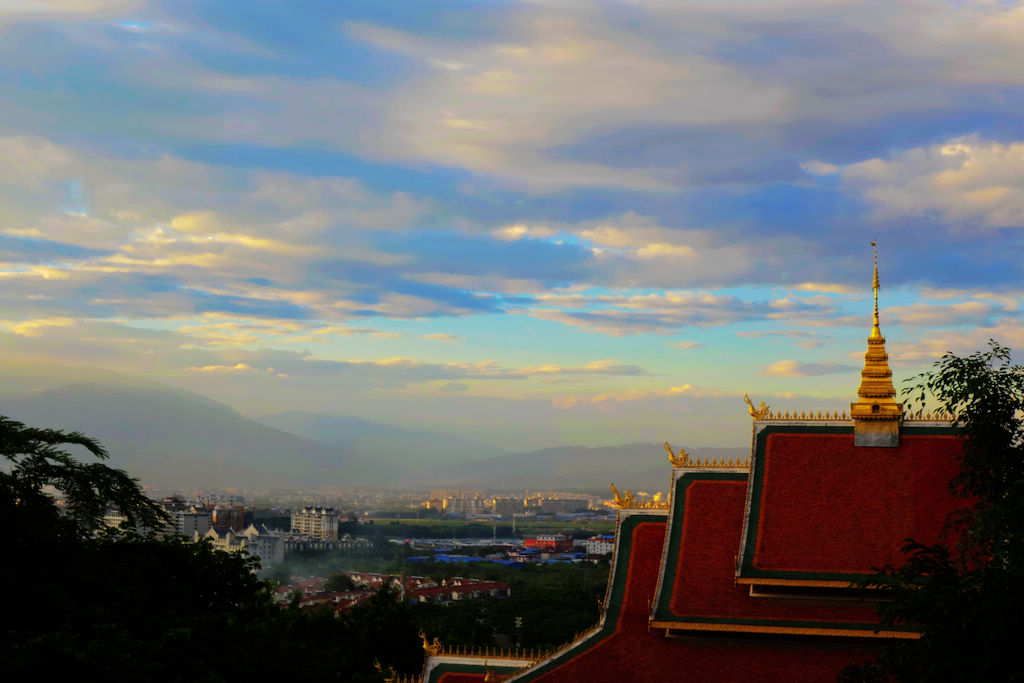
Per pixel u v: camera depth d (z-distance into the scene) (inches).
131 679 1902.1
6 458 2536.9
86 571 2425.0
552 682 2373.3
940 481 2474.2
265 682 2292.1
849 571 2348.7
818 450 2588.6
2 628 2121.1
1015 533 1569.9
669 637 2425.0
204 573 3139.8
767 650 2337.6
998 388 1971.0
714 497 2628.0
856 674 1708.9
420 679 2655.0
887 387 2583.7
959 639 1493.6
